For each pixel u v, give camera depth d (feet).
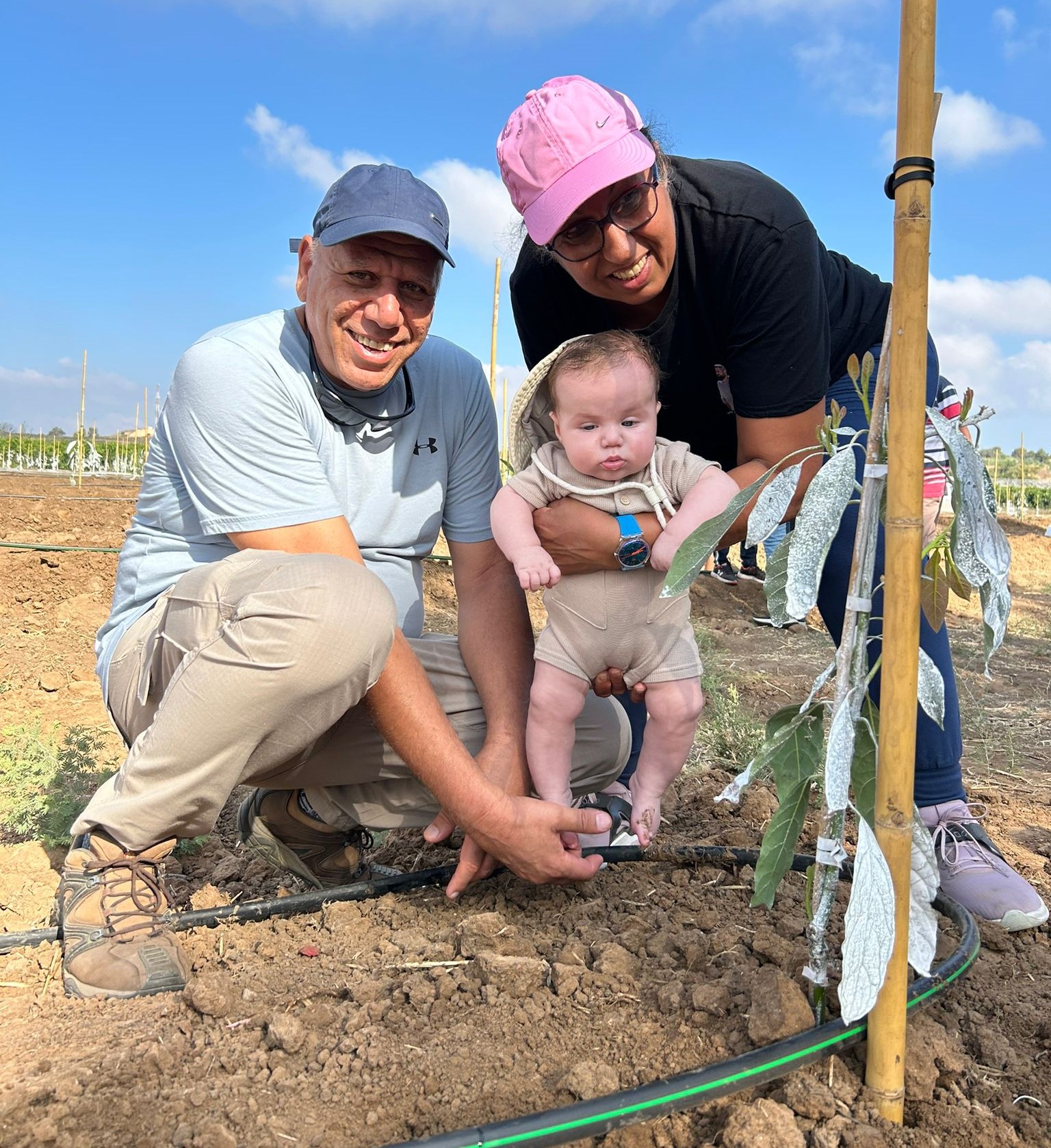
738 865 8.61
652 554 7.47
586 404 7.54
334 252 7.25
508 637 8.67
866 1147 5.12
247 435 7.59
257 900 8.52
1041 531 54.95
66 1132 5.39
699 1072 5.36
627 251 7.91
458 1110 5.55
